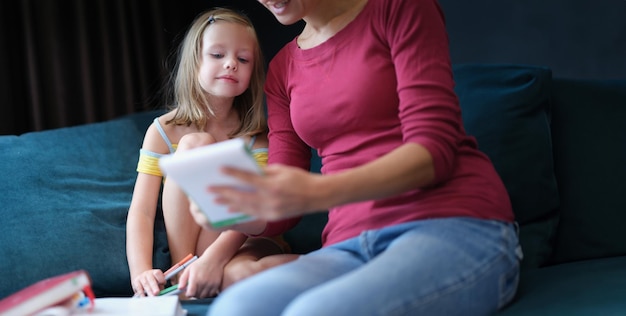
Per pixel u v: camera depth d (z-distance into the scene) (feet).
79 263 5.71
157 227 6.11
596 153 6.17
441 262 3.90
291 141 5.56
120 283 5.82
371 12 4.73
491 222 4.30
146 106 9.70
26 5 8.77
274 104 5.60
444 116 4.26
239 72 6.19
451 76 4.49
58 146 6.36
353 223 4.60
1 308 4.31
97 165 6.35
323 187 3.72
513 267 4.26
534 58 8.16
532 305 4.38
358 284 3.67
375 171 3.91
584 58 7.83
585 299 4.44
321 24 5.00
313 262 4.32
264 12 9.83
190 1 10.22
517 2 8.21
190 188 3.67
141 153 6.23
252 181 3.57
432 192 4.38
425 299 3.72
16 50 8.87
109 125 6.68
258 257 5.72
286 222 5.38
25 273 5.57
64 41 9.17
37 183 6.02
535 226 5.94
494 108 6.08
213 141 5.91
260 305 3.81
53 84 9.07
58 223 5.82
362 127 4.71
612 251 5.96
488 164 4.67
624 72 7.56
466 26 8.63
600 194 6.06
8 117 8.67
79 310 4.52
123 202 6.21
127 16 9.60
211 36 6.20
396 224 4.38
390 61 4.66
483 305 4.06
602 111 6.31
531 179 5.93
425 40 4.48
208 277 5.41
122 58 9.54
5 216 5.77
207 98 6.35
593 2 7.72
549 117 6.23
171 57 9.77
